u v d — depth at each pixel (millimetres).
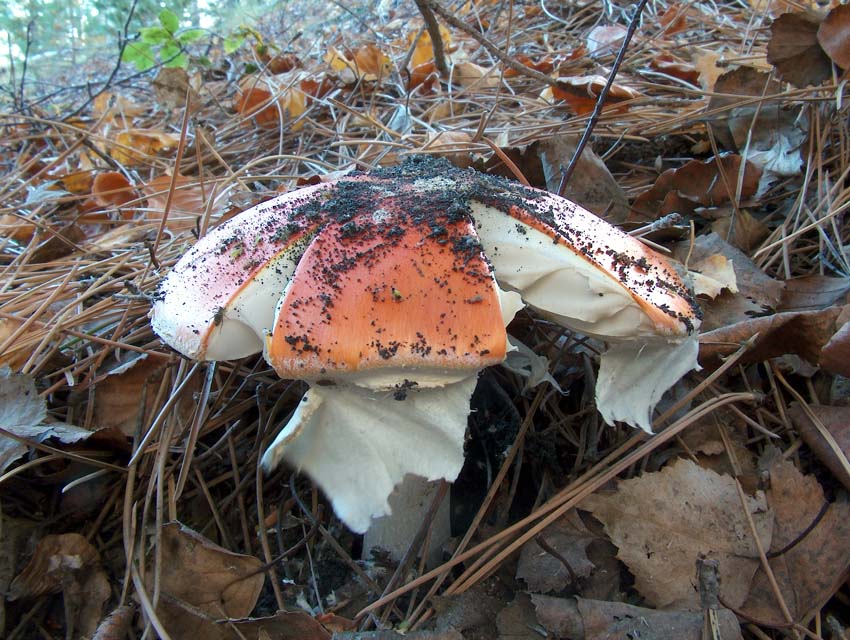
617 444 205
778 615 163
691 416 196
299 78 475
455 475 137
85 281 271
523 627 163
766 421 211
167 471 209
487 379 229
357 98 464
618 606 160
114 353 242
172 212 343
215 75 613
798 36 286
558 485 205
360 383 132
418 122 387
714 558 170
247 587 176
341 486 141
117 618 166
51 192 358
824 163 286
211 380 211
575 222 160
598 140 335
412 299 131
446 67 436
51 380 233
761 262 257
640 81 378
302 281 135
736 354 203
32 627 182
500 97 403
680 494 177
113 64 858
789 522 175
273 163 382
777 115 302
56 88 766
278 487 218
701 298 235
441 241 139
